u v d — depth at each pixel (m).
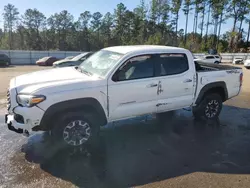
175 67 4.66
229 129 5.09
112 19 80.69
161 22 63.28
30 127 3.59
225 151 4.06
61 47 80.69
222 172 3.39
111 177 3.21
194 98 5.02
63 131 3.80
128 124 5.26
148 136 4.63
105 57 4.48
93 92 3.84
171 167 3.50
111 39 79.25
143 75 4.29
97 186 3.01
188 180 3.18
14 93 3.70
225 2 53.12
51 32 81.75
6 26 77.38
